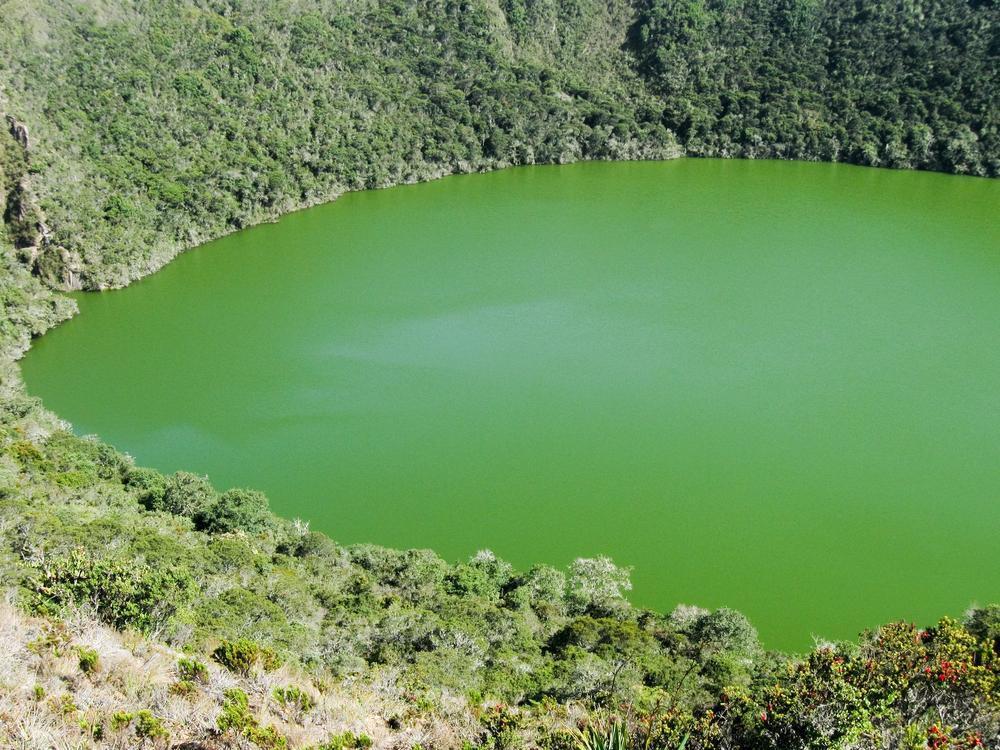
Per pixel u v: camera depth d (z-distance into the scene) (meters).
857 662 16.61
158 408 62.66
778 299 80.31
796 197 110.19
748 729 15.30
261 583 30.73
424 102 121.81
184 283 85.06
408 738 16.02
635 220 101.75
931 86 125.25
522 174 122.69
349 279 85.69
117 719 13.28
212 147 100.81
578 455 55.84
